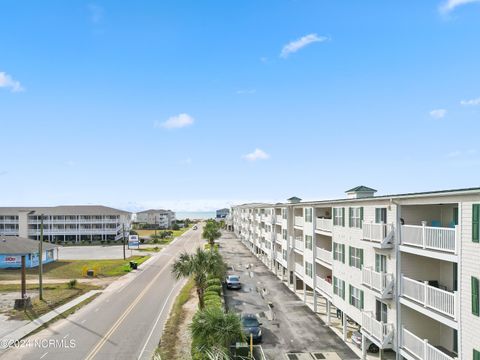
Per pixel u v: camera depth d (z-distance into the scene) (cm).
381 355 2430
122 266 6756
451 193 1662
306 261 3956
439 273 2159
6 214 11019
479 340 1532
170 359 2506
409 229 2041
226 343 2305
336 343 2852
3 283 5144
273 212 5781
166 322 3388
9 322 3362
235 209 14425
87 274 5812
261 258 7262
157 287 4981
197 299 4234
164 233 12812
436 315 1794
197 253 3691
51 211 11319
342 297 2945
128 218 13262
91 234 11450
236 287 4716
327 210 3856
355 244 2703
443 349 2098
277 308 3847
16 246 6631
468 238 1608
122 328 3225
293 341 2894
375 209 2425
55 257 7662
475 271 1562
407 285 2050
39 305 3941
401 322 2122
